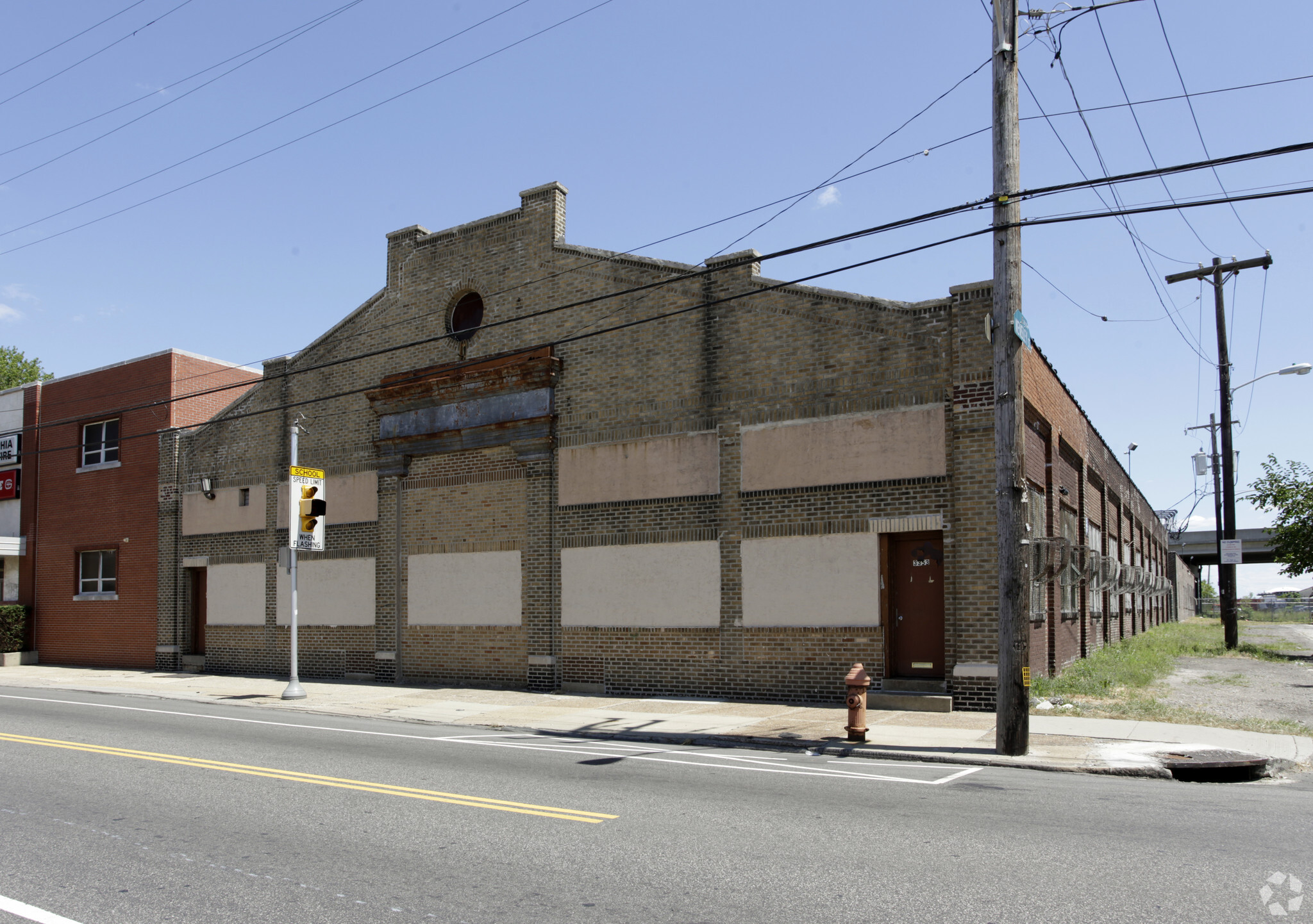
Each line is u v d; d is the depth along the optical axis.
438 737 13.35
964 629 14.89
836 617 16.00
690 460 17.66
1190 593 80.44
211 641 25.30
